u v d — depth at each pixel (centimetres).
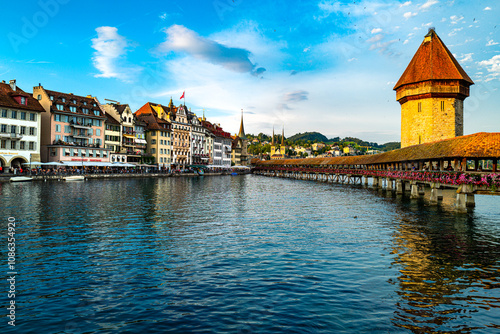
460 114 6644
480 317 995
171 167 11444
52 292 1148
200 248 1717
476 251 1720
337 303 1073
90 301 1079
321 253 1641
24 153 6612
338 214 2922
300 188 6378
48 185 5275
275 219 2627
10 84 6800
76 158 7731
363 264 1475
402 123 7244
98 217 2566
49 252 1617
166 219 2548
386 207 3422
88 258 1529
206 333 888
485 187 2706
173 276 1305
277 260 1519
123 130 9481
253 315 988
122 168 9125
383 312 1017
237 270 1380
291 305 1056
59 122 7531
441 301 1102
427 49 6750
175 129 11681
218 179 9750
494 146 2912
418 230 2242
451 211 3133
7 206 2995
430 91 6419
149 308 1031
